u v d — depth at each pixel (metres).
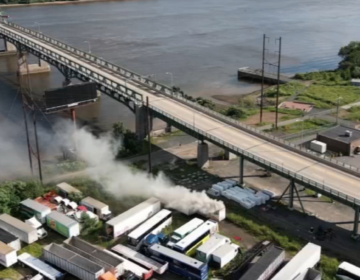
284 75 186.50
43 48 169.38
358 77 182.12
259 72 185.12
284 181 97.88
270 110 144.25
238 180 98.50
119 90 125.06
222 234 80.50
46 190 93.56
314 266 71.31
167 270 71.88
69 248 74.94
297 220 84.25
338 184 82.69
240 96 164.50
